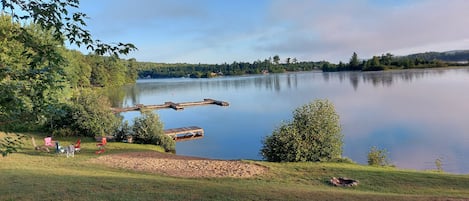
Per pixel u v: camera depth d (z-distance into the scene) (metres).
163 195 8.22
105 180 9.93
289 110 41.94
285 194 8.62
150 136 22.91
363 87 68.81
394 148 21.41
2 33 4.46
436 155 19.55
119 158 16.12
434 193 10.05
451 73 96.81
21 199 7.71
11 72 4.41
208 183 10.40
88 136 23.22
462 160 18.34
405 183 11.34
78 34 4.07
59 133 22.56
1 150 4.33
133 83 146.75
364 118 32.41
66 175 10.66
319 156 15.48
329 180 11.84
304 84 91.44
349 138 24.50
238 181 11.59
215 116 41.50
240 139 26.84
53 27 4.00
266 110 43.44
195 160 15.70
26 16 4.04
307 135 15.65
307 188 10.37
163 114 46.31
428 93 50.62
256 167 13.82
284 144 15.45
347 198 8.31
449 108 35.81
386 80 84.31
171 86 120.06
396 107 38.59
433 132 25.20
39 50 4.25
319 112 16.09
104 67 103.06
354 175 12.48
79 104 23.11
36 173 10.73
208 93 82.75
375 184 11.32
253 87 94.81
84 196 8.02
